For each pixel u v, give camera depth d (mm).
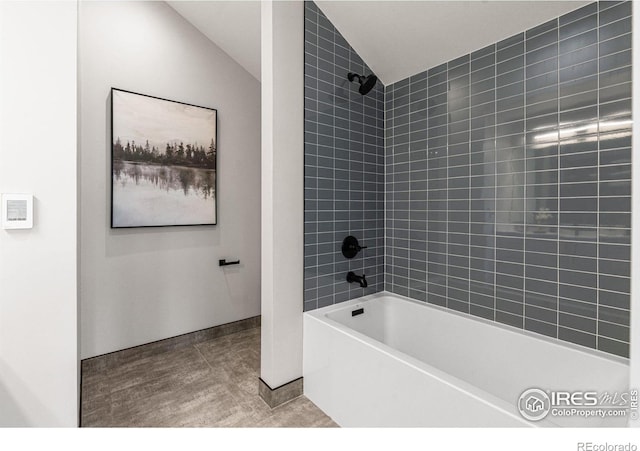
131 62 2416
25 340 1366
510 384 1838
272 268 1904
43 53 1374
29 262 1365
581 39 1617
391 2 1951
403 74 2430
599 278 1598
